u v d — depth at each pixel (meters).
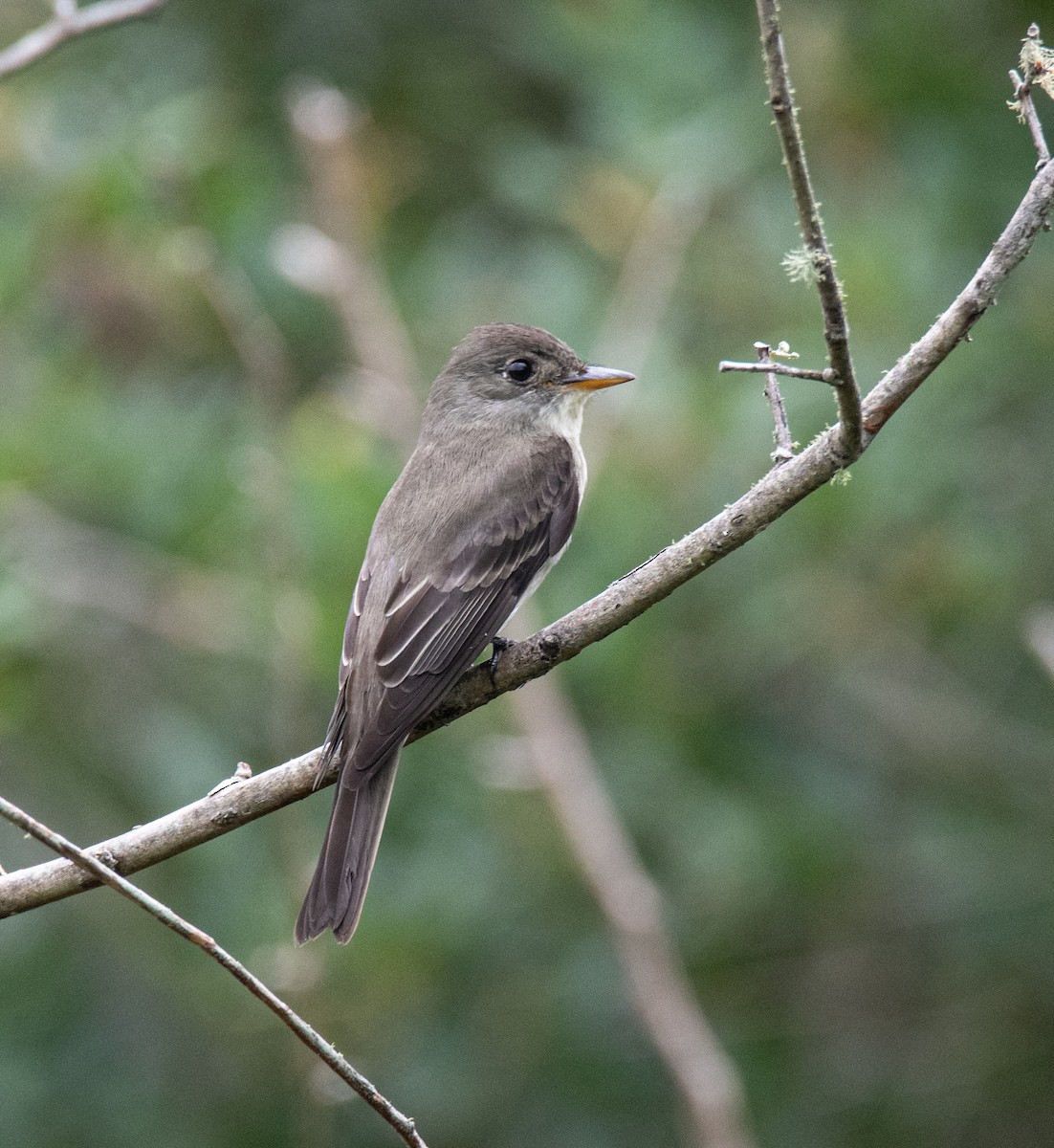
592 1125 11.55
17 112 12.38
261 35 13.78
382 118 13.69
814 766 12.14
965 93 12.06
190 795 11.49
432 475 9.13
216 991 11.23
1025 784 12.22
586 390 9.73
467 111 13.77
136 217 11.77
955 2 12.23
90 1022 11.92
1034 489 12.15
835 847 11.75
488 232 13.34
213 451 11.95
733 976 12.10
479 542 8.73
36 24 13.57
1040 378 12.12
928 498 11.95
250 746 11.88
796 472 6.86
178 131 11.85
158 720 11.76
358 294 12.15
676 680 11.84
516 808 11.55
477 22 13.94
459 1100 11.46
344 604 10.95
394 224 13.47
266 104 13.72
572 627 7.49
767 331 11.89
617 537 11.38
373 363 12.06
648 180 12.09
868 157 12.26
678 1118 11.54
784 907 12.10
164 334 12.09
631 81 12.45
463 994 11.65
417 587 8.48
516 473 9.07
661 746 11.76
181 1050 11.91
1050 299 12.01
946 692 12.35
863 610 11.88
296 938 7.44
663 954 10.66
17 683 10.21
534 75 13.85
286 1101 11.57
